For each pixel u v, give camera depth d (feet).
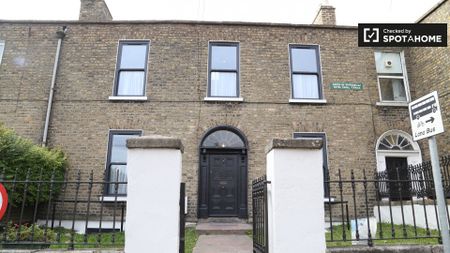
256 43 36.68
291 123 34.47
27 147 27.17
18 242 14.47
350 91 35.94
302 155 14.76
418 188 27.86
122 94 35.12
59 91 34.40
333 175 33.45
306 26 37.42
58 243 14.46
